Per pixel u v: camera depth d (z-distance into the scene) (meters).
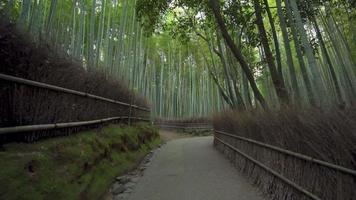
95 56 8.42
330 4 6.86
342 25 9.10
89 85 4.88
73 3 8.41
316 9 6.89
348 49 8.55
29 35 3.25
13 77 2.80
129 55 10.66
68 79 4.02
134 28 11.56
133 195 4.05
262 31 5.57
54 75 3.63
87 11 10.65
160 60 20.73
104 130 5.56
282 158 3.37
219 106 18.20
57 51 3.88
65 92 3.88
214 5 5.84
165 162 6.84
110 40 9.48
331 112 2.38
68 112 4.01
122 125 7.22
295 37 4.78
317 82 3.78
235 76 8.05
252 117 4.59
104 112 5.82
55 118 3.65
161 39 17.81
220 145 8.27
